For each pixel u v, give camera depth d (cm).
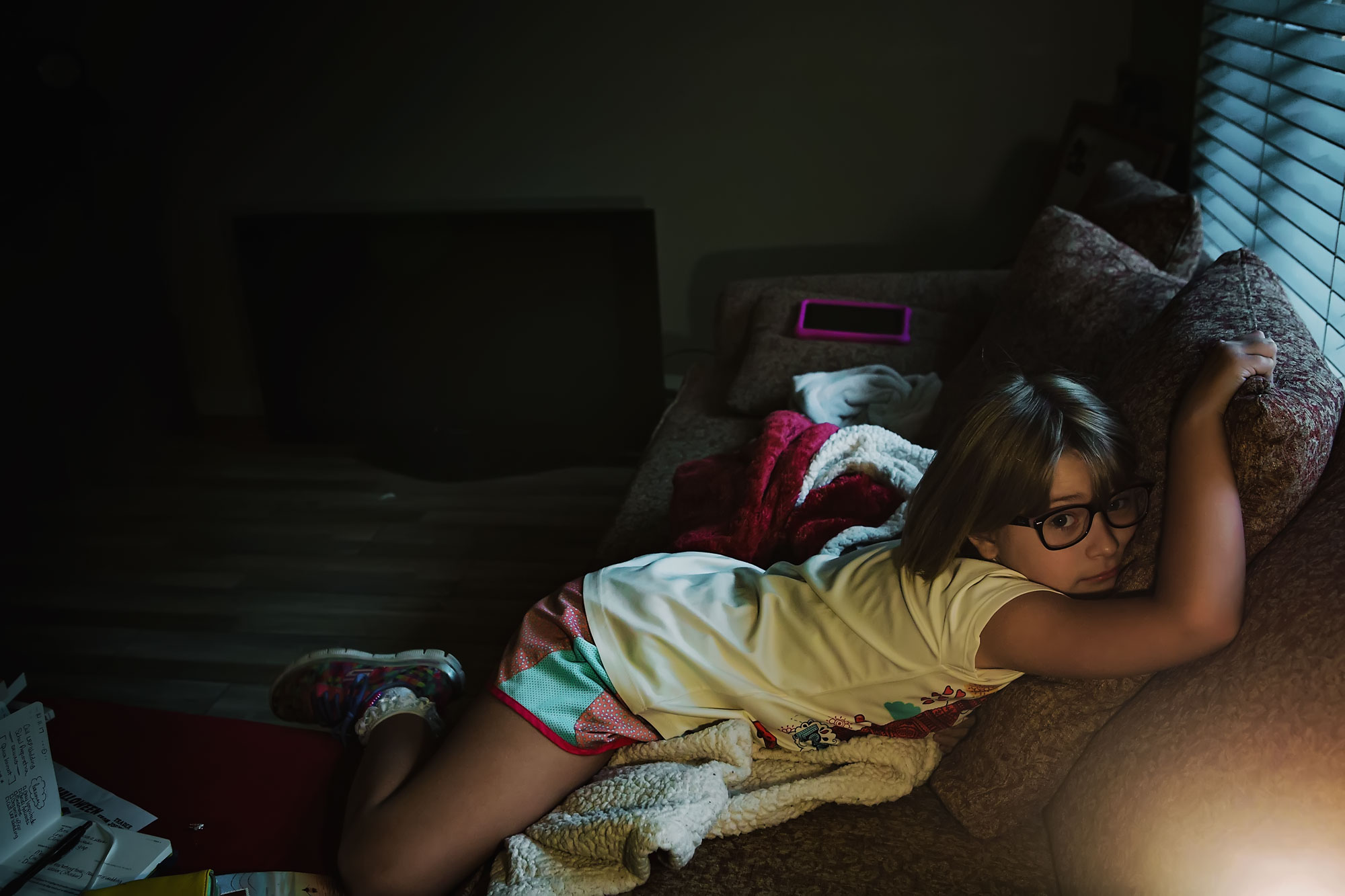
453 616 232
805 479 154
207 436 354
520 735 110
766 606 117
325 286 302
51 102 295
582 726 111
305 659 136
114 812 116
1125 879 88
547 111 321
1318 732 74
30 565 266
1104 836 92
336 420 320
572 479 304
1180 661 89
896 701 108
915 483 146
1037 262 170
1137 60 273
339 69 325
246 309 330
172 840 114
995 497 97
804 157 312
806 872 104
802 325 226
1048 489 95
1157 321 121
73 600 247
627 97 315
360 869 105
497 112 324
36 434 303
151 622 236
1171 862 82
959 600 101
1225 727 82
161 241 350
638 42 308
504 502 291
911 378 205
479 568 254
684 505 172
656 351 292
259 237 299
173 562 265
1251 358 91
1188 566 87
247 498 303
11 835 105
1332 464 93
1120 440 97
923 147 303
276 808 118
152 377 347
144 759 127
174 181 343
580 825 104
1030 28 284
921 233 313
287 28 322
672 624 117
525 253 287
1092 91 286
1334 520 85
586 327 293
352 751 128
